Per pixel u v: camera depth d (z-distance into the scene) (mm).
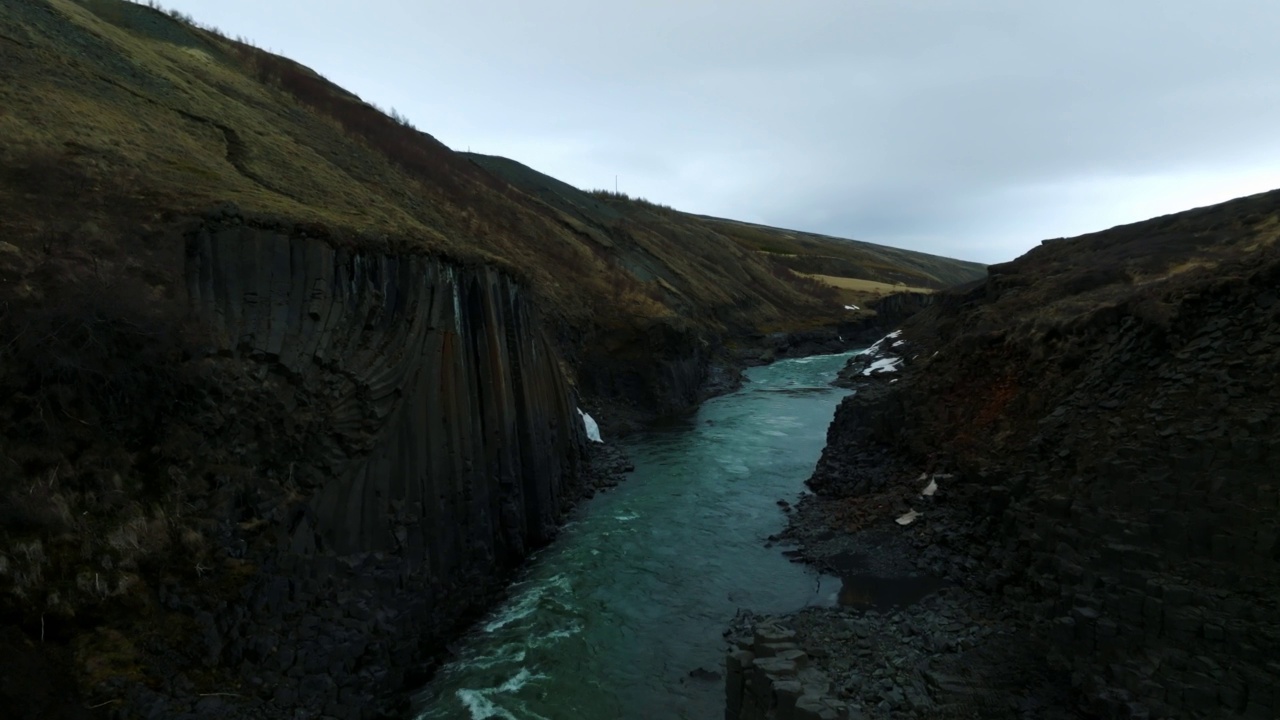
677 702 15531
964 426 25812
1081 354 21875
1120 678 13016
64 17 28734
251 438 15711
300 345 17656
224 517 14250
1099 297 27250
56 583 11469
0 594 10750
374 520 17438
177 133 24734
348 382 18328
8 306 12859
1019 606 17188
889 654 16156
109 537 12445
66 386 12984
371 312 20047
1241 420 13734
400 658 16031
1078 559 15414
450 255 24094
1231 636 11633
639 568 23016
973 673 14984
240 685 12680
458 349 22750
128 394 13852
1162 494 14133
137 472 13602
